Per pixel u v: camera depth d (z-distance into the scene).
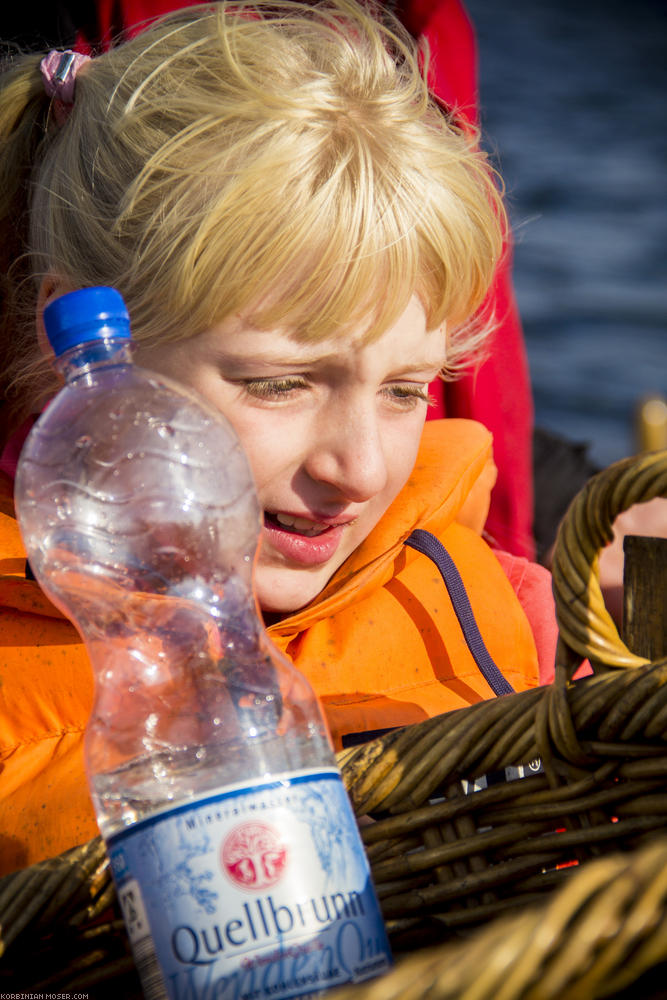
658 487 0.77
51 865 0.76
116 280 1.03
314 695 0.85
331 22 1.16
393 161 0.97
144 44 1.12
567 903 0.51
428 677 1.19
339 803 0.68
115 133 1.05
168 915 0.64
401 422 1.07
